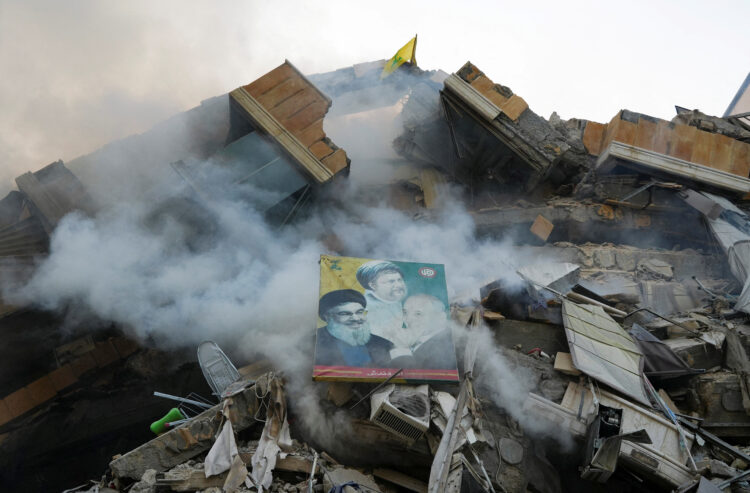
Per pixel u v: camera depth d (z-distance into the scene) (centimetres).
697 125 2522
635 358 1405
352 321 1341
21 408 1714
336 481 1090
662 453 1143
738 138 2512
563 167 2436
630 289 1975
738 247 2006
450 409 1212
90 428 1783
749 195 2347
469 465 1086
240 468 1084
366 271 1441
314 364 1259
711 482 1030
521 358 1377
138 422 1816
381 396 1222
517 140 2173
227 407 1221
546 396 1292
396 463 1284
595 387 1272
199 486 1074
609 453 1094
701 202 2242
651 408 1251
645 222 2331
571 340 1347
